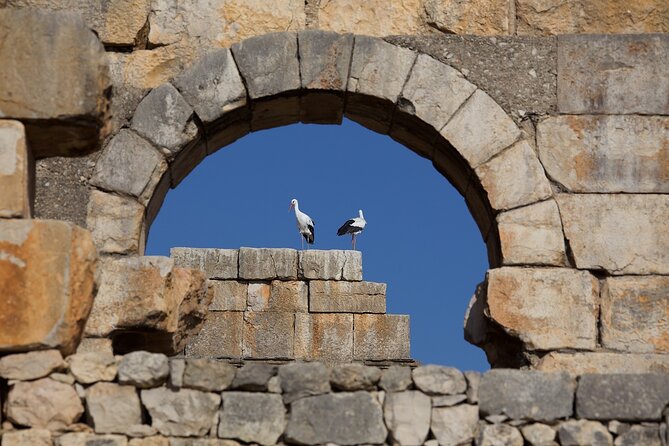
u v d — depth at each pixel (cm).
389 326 2284
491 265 1534
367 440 1081
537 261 1450
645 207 1467
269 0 1529
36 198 1440
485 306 1438
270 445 1077
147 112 1477
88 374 1076
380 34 1523
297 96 1508
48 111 1087
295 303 2277
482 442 1088
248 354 2253
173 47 1511
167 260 1393
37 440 1051
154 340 1412
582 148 1485
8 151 1080
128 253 1434
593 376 1108
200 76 1490
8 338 1055
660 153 1485
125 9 1518
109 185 1450
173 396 1081
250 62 1494
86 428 1066
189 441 1071
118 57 1505
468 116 1492
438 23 1526
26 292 1061
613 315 1435
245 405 1084
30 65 1090
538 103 1500
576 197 1470
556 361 1412
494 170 1479
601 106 1499
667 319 1435
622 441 1093
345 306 2281
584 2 1541
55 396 1063
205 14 1520
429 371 1099
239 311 2269
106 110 1119
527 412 1100
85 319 1099
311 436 1078
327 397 1087
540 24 1533
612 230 1460
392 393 1093
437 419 1090
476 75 1507
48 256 1067
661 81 1507
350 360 2266
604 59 1512
